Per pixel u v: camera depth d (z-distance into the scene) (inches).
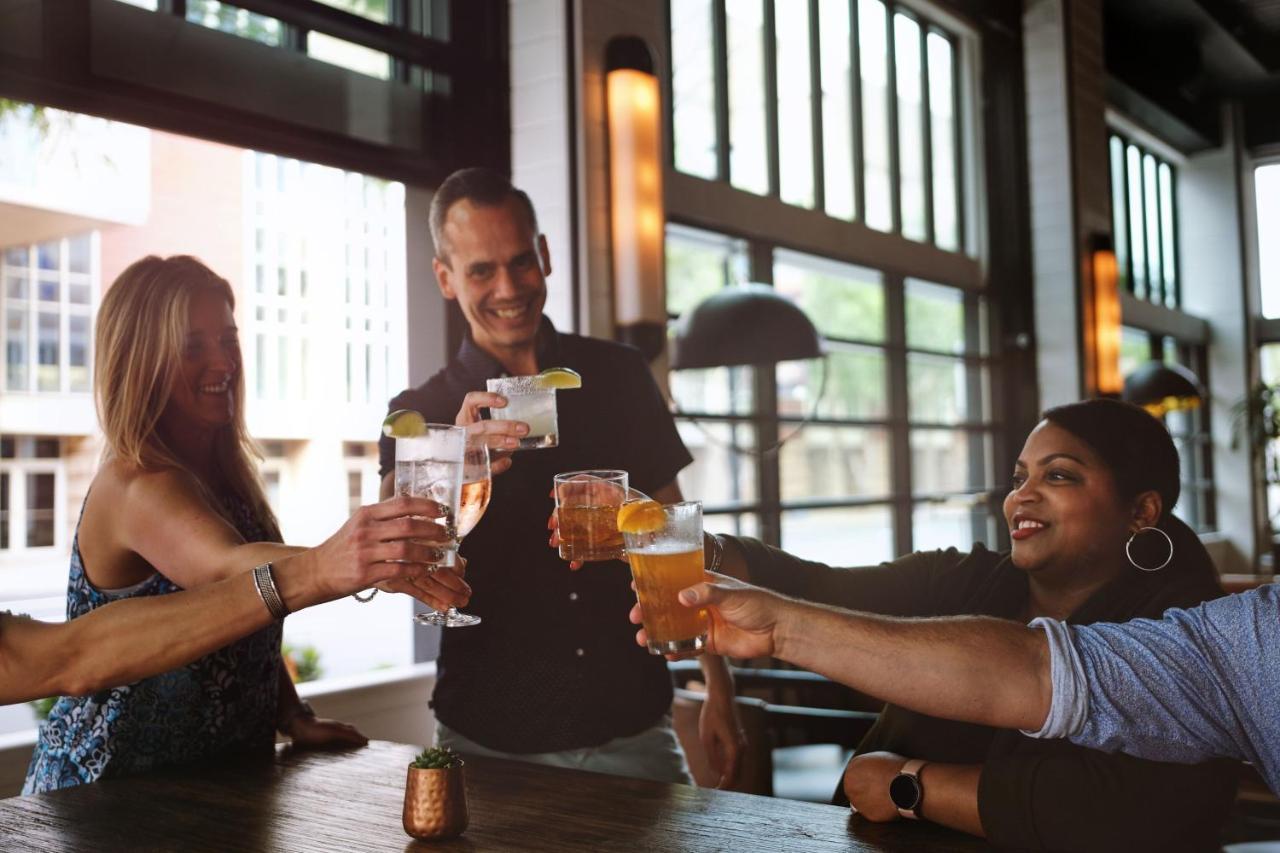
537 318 85.0
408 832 53.3
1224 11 334.6
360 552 53.5
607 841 52.6
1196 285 415.8
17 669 55.4
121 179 141.0
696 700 106.7
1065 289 265.3
